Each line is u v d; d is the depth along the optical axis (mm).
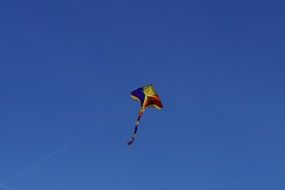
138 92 37594
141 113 37000
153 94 37344
